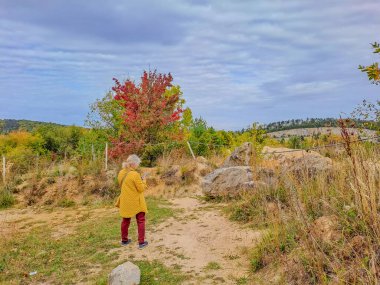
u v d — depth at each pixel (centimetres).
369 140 646
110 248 766
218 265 632
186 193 1282
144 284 584
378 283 388
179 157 1568
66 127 3447
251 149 1235
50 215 1138
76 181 1366
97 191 1318
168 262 670
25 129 3462
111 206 1202
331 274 458
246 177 1065
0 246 816
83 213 1133
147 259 692
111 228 909
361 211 489
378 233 445
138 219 754
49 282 626
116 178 1355
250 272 583
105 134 2008
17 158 1672
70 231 930
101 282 593
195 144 1797
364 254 456
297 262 517
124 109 1875
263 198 810
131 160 769
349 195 598
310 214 619
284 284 497
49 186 1357
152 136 1689
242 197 967
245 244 705
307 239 520
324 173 742
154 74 1747
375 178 525
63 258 734
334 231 530
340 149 823
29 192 1323
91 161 1541
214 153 1755
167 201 1190
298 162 894
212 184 1122
